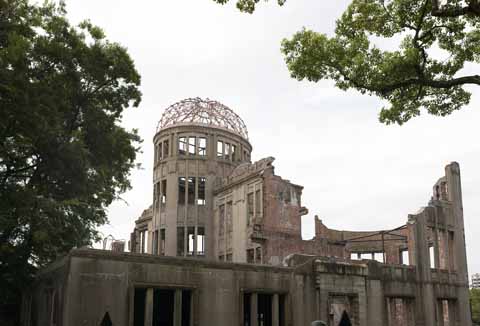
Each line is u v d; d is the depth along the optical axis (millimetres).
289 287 25766
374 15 16594
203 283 22875
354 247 45875
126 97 31781
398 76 16266
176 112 49500
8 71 24688
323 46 16672
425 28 16359
